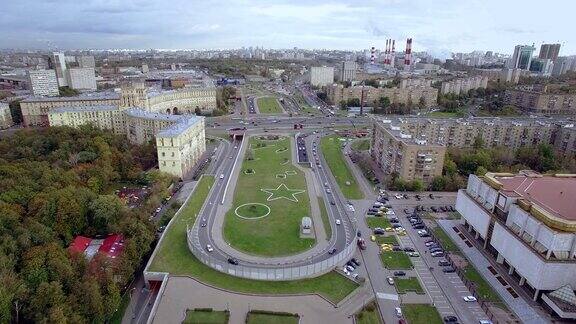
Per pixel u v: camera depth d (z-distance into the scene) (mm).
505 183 190375
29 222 168000
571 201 165000
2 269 133375
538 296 150500
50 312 121500
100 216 185375
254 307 141375
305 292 151000
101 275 143250
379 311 143875
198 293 147625
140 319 144625
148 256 180750
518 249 159625
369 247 188125
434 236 198625
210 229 194000
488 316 143125
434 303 149125
